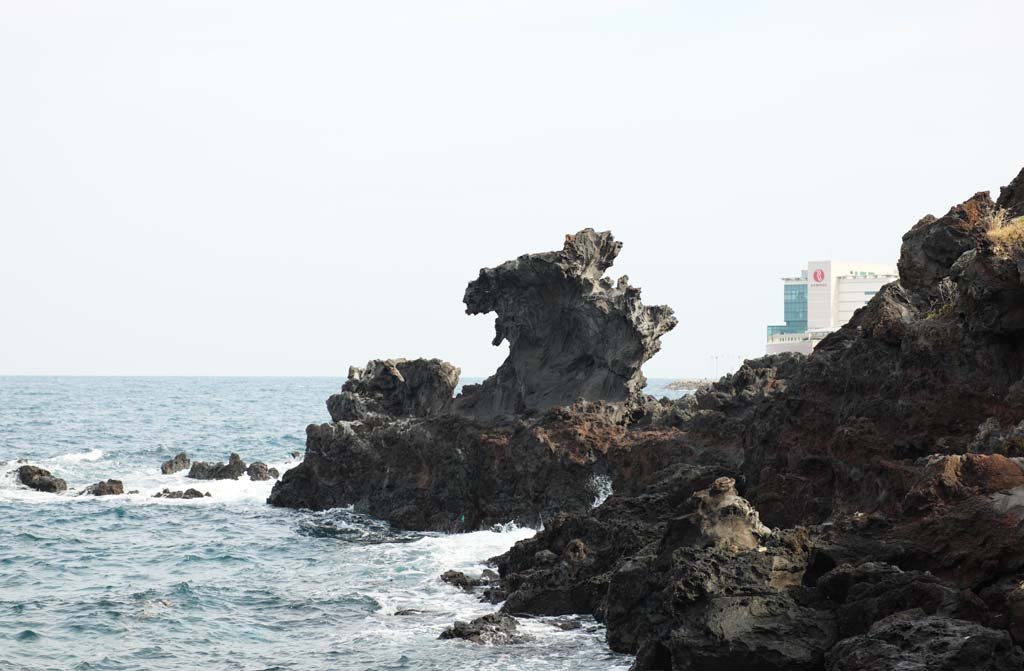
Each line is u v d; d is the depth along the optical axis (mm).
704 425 46844
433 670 27625
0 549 46531
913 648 19797
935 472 24484
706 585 23328
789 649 21969
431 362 62844
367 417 61281
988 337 29922
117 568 42812
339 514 56562
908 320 32719
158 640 31594
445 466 52781
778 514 33188
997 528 22500
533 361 57156
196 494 64562
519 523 49531
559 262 55094
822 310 179500
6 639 31500
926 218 38531
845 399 33344
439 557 43562
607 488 47531
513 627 30750
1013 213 37062
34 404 193125
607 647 28734
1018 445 25406
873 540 24391
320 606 35469
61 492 66188
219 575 41250
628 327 54219
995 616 20953
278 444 109562
